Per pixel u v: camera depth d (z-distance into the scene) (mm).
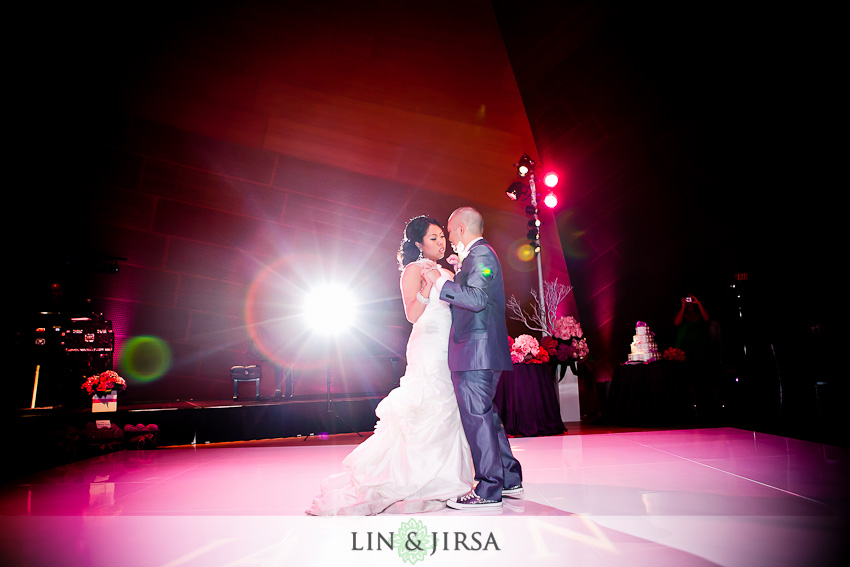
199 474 4270
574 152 8578
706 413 7035
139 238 7367
